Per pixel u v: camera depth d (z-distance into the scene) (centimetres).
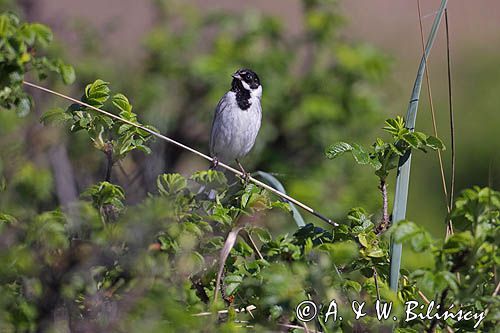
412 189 2000
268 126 1602
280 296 699
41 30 762
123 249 708
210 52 1741
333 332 750
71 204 711
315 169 1559
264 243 790
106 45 1689
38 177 1039
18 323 682
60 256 699
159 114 1547
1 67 757
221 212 788
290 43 1723
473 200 688
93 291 705
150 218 704
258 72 1623
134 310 675
